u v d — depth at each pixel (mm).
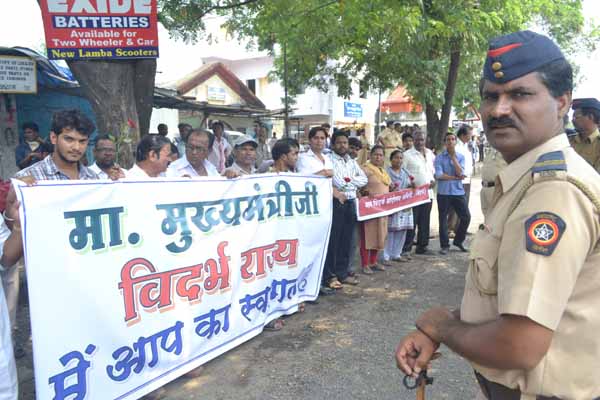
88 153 11359
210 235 3350
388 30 7113
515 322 981
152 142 3758
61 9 4523
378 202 5676
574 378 1059
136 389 2814
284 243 4176
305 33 8633
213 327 3383
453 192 6781
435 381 3254
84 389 2518
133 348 2793
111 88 4926
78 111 3230
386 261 6309
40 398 2320
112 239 2691
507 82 1114
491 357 1046
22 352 3580
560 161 1063
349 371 3395
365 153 9953
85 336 2525
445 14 7164
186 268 3152
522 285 978
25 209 2303
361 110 28078
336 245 5199
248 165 4832
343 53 10125
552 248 964
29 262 2297
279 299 4180
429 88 9359
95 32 4680
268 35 10609
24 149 7961
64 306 2428
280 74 13281
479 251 1193
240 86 22594
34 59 8531
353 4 6746
